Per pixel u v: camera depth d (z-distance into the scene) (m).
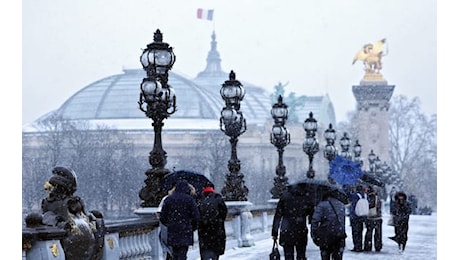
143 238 26.39
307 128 60.50
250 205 41.12
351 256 36.00
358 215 37.88
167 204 23.69
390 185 139.38
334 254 25.67
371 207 38.31
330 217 25.36
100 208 183.88
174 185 26.23
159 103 29.14
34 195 179.62
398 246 40.25
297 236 25.83
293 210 25.88
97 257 21.23
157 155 28.88
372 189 38.38
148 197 28.61
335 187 25.78
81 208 20.20
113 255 22.88
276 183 51.19
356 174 37.00
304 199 25.88
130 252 24.92
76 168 189.88
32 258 18.03
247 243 40.84
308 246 41.03
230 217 39.75
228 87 41.16
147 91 29.06
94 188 186.38
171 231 23.61
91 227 20.27
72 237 19.30
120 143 195.75
